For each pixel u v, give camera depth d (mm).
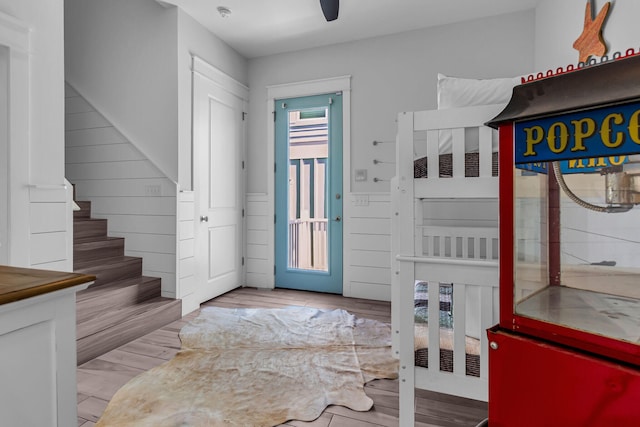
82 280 916
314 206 3760
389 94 3404
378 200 3451
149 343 2402
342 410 1628
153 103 3041
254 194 3941
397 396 1755
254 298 3502
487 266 1269
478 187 1316
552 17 2525
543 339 774
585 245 762
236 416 1564
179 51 2969
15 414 784
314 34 3404
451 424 1534
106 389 1801
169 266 2965
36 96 2027
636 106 641
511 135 827
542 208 822
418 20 3141
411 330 1382
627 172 699
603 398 673
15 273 939
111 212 3182
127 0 3135
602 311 727
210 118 3365
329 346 2348
